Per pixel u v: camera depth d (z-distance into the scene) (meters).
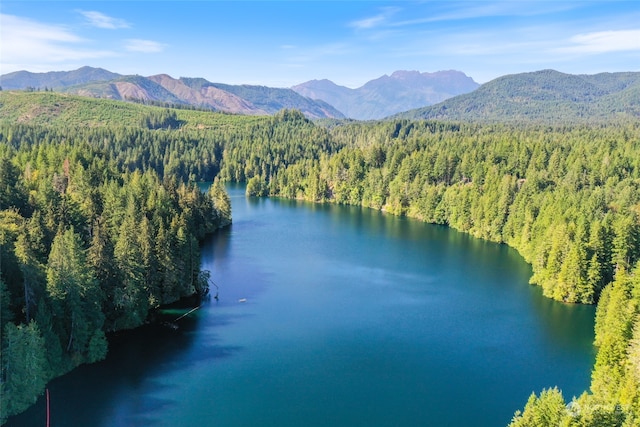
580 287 133.88
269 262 168.62
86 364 94.62
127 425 77.81
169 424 78.56
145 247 119.44
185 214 179.38
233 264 165.50
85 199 144.88
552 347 107.94
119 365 95.06
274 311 125.56
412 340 110.69
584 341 111.25
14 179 145.50
